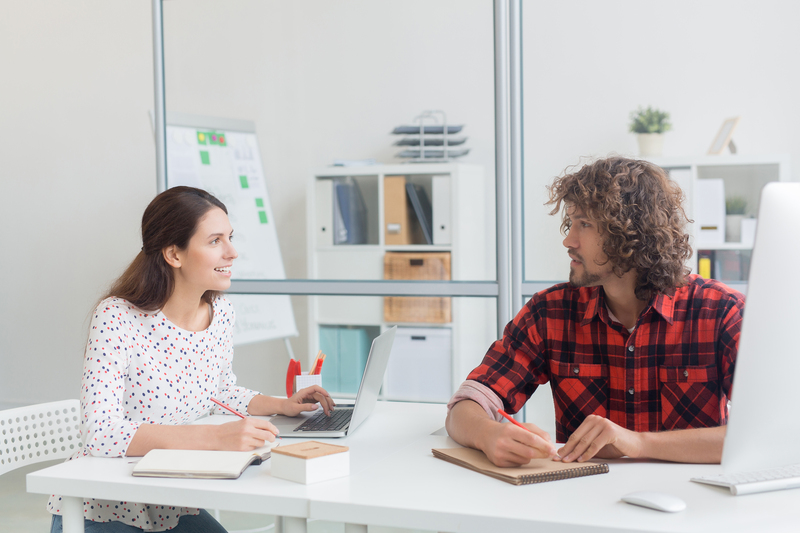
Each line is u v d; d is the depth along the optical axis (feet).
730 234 10.34
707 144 10.61
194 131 9.53
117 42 13.29
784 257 2.73
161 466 3.47
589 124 10.30
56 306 13.84
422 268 9.64
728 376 4.12
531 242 8.94
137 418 4.56
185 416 4.77
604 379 4.52
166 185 9.09
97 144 13.51
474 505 2.96
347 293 8.29
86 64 13.46
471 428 3.84
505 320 7.74
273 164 10.14
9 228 13.98
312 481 3.31
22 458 4.98
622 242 4.06
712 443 3.55
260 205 10.15
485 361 4.75
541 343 4.69
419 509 2.93
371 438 4.25
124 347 4.41
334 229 10.05
